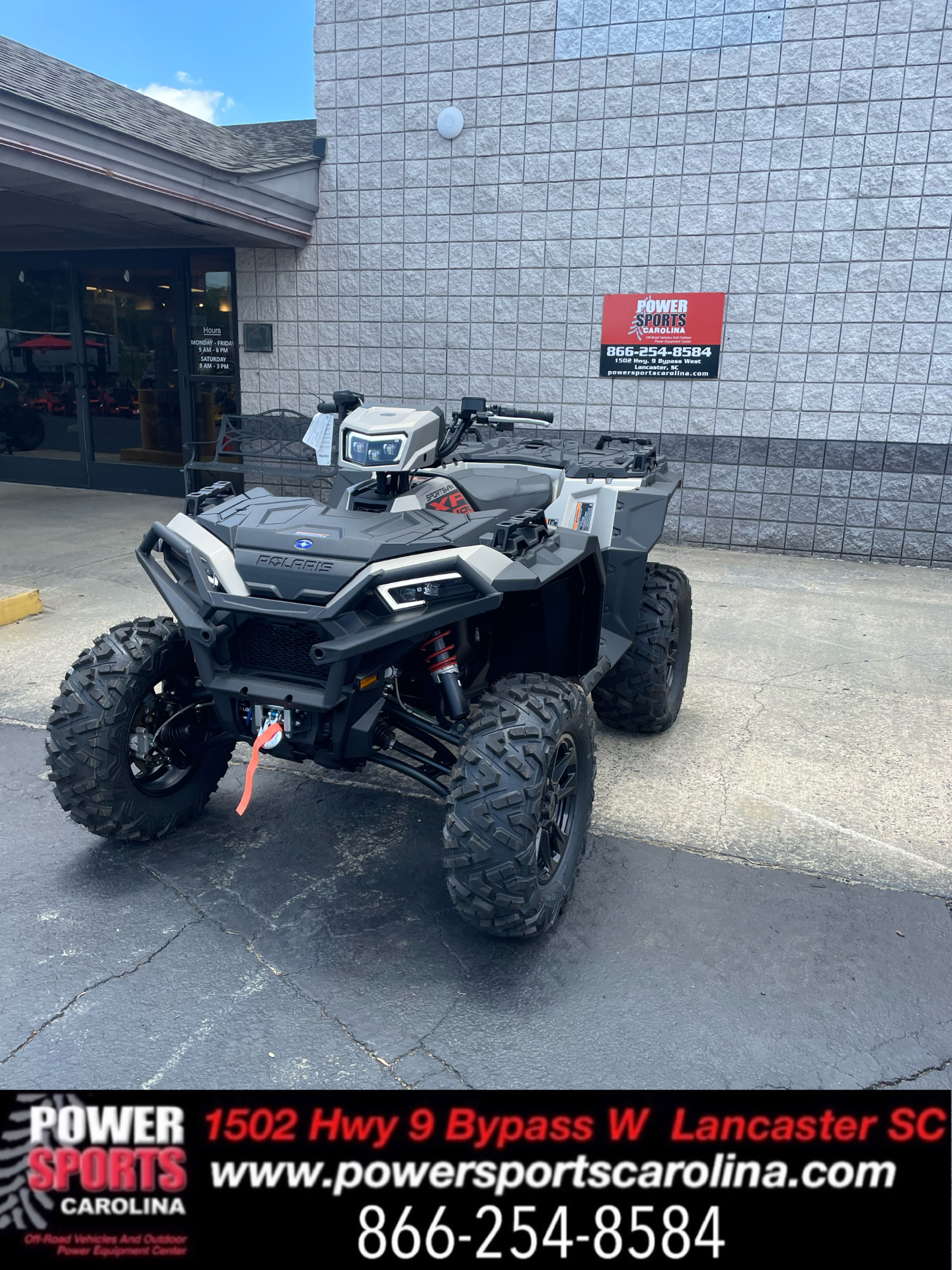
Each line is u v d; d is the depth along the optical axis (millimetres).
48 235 9461
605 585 3443
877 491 7926
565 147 8000
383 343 8961
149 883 2891
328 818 3365
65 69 8570
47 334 10586
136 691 2857
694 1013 2359
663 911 2809
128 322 10203
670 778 3783
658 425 8328
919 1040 2283
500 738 2420
